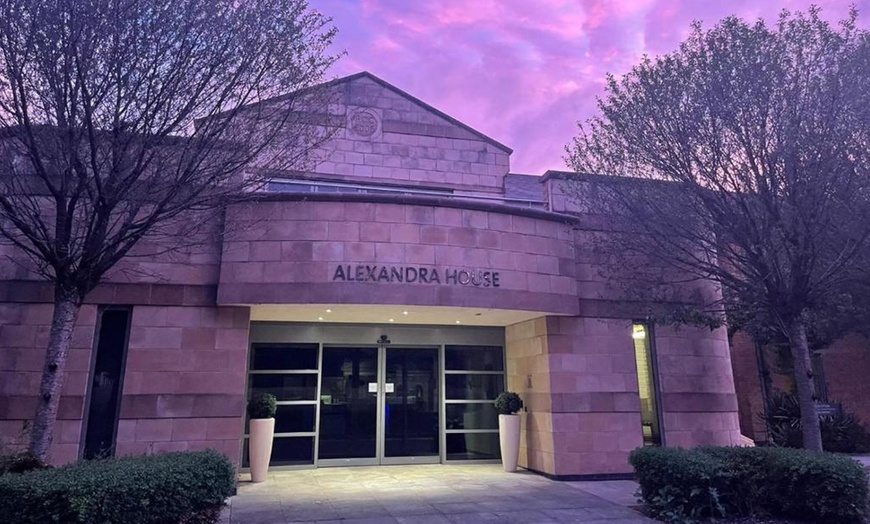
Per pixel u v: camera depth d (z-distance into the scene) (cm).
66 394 1010
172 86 773
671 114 940
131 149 777
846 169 865
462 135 1531
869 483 808
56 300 773
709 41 916
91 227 770
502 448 1283
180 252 1045
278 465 1247
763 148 875
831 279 929
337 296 1055
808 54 871
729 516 834
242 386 1079
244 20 806
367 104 1470
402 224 1106
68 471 656
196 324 1083
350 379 1335
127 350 1052
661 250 1034
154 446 1020
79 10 701
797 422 1608
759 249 914
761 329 1115
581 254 1284
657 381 1284
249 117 852
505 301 1137
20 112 721
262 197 1061
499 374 1423
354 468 1274
